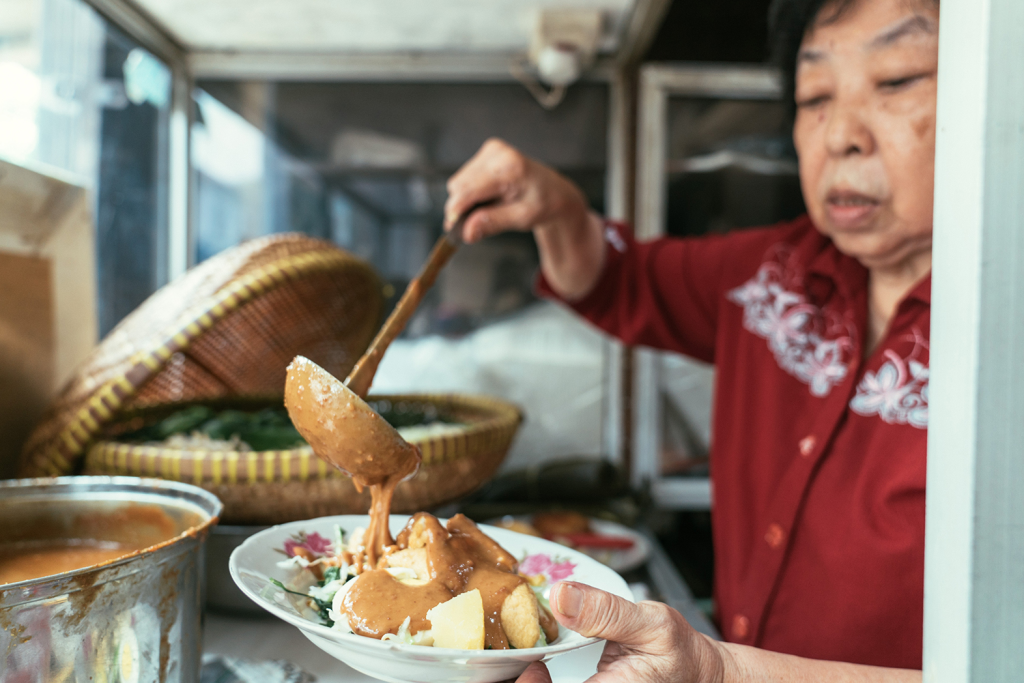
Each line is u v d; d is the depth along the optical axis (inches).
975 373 13.4
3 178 36.3
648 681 19.1
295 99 63.2
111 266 53.4
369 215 64.9
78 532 27.2
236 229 63.7
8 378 38.1
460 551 22.7
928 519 15.1
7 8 41.4
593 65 63.4
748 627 35.9
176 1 50.3
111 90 52.3
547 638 22.5
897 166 29.1
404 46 60.6
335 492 31.4
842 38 29.8
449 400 54.7
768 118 65.4
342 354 57.9
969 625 13.8
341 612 20.6
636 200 65.9
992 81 12.9
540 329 65.9
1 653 17.1
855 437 33.0
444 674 18.9
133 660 19.8
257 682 25.1
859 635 30.8
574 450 67.1
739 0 49.3
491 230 37.8
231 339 45.4
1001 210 13.2
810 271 38.2
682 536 67.2
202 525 22.1
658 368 66.5
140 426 44.4
